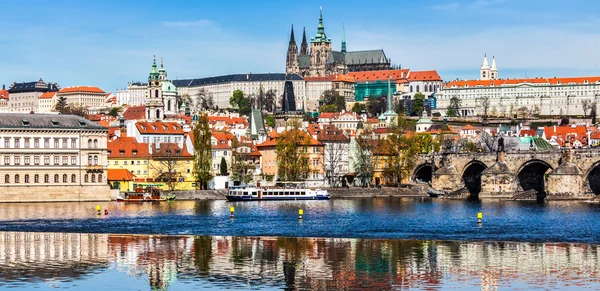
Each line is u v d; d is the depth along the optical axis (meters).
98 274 145.88
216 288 135.38
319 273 147.00
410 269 150.75
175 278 142.75
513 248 177.25
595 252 171.12
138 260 159.75
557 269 150.88
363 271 149.00
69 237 193.88
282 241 187.38
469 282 139.88
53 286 136.25
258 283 139.25
